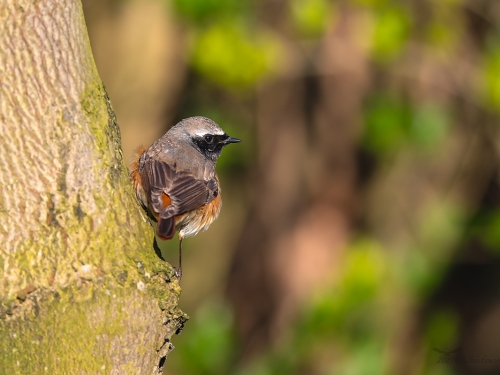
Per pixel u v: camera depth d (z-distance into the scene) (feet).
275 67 46.06
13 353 19.74
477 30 48.67
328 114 49.98
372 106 47.50
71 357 19.90
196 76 51.62
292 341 44.91
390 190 49.78
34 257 19.95
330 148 50.42
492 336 50.49
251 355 50.72
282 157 51.55
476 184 49.75
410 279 46.93
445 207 48.78
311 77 50.49
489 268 50.62
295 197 51.47
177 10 45.16
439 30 47.44
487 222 48.21
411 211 49.16
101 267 20.29
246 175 53.83
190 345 46.75
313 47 47.93
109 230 20.70
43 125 20.51
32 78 20.47
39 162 20.40
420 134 46.16
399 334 48.01
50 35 20.68
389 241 48.85
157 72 51.98
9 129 20.24
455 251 49.42
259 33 46.73
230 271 53.57
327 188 50.62
